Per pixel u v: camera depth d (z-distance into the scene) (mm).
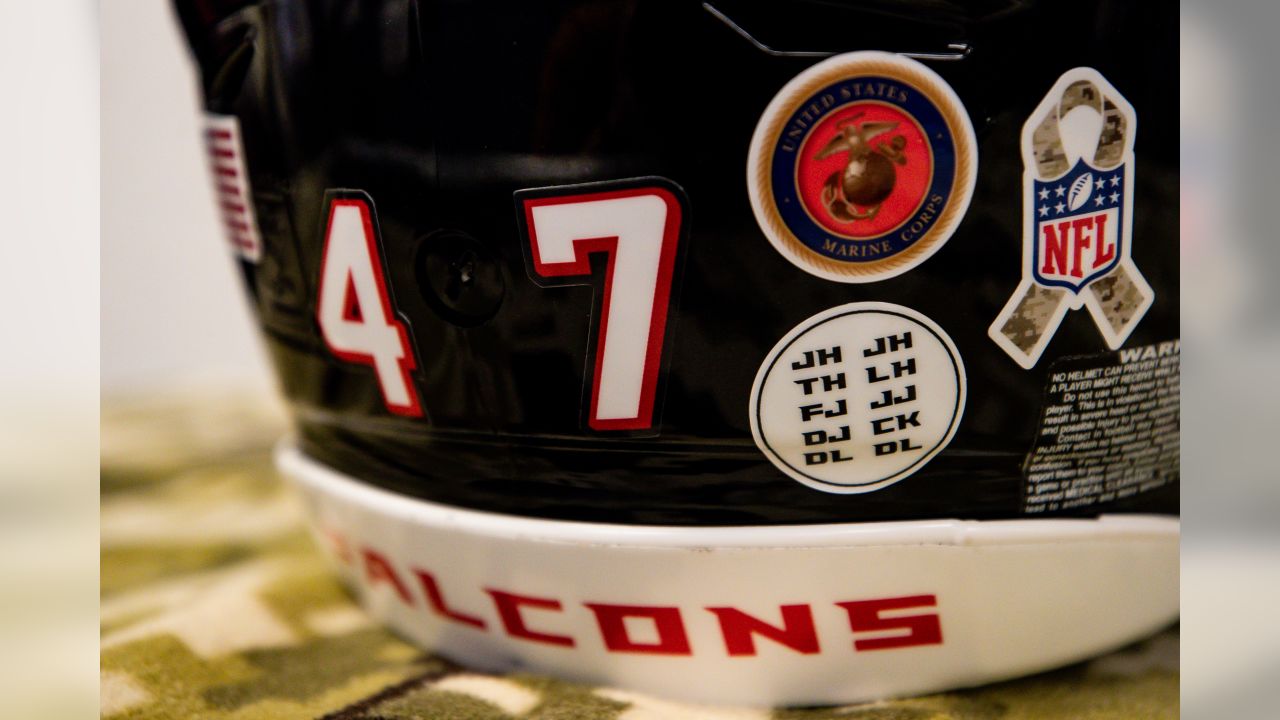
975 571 376
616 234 365
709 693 386
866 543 372
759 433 370
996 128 362
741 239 362
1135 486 385
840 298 365
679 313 366
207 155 429
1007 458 375
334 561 445
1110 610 391
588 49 360
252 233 417
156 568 476
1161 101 372
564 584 385
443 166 372
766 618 378
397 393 393
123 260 666
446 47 368
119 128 629
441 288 379
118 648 416
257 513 521
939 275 365
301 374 418
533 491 385
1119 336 376
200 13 411
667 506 377
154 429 644
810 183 361
